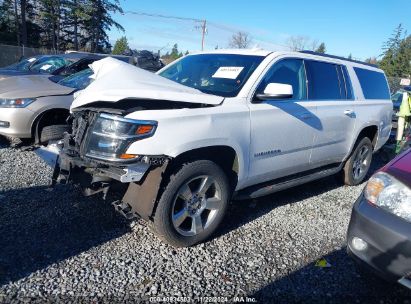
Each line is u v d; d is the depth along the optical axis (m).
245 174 3.70
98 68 3.80
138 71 3.60
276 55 4.08
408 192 2.54
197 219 3.39
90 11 41.44
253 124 3.64
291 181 4.41
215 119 3.31
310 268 3.23
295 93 4.26
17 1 39.62
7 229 3.43
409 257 2.42
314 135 4.43
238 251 3.42
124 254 3.20
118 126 2.94
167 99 3.10
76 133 3.40
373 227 2.62
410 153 2.97
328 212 4.52
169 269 3.04
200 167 3.27
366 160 5.70
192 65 4.41
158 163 3.01
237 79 3.84
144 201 3.10
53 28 42.00
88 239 3.39
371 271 2.67
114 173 2.95
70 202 4.11
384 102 5.89
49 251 3.14
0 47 27.41
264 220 4.12
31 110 5.66
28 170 5.01
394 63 45.75
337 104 4.79
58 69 9.16
